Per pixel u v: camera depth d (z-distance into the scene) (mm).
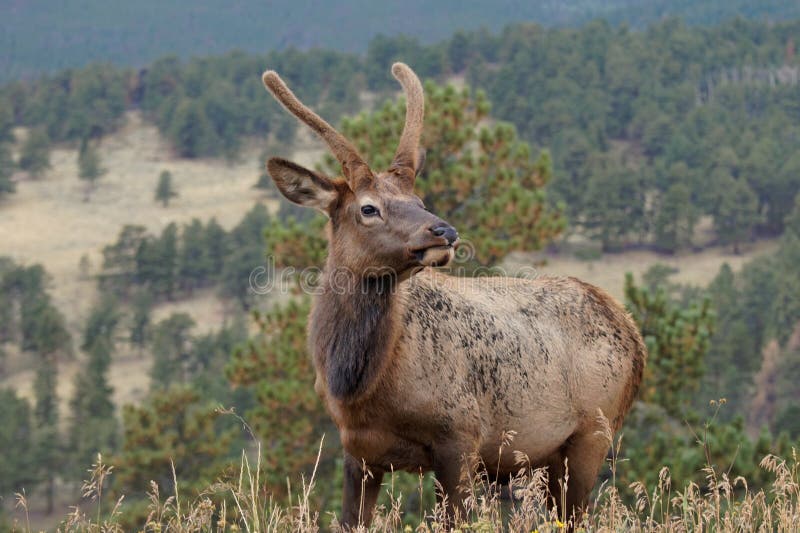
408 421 22734
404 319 22906
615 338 26719
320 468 68375
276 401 66500
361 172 23000
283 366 69562
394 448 23172
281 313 65750
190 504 20891
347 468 23594
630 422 58844
